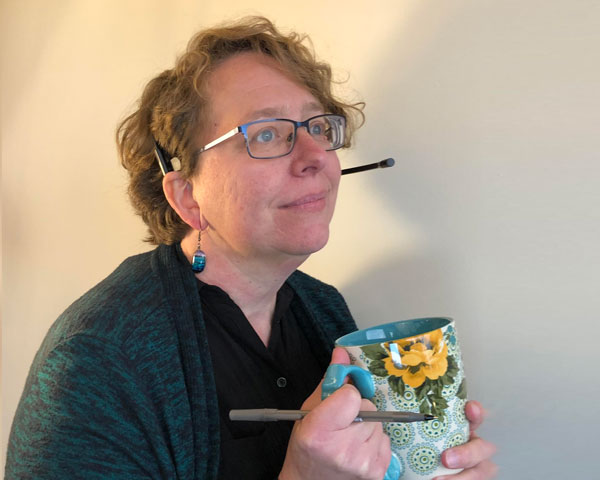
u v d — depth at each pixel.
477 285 1.02
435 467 0.76
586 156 0.90
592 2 0.88
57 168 1.62
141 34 1.42
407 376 0.74
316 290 1.11
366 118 1.13
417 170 1.07
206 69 0.88
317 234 0.85
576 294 0.93
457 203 1.03
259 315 1.00
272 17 1.25
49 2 1.58
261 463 0.89
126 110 1.45
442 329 0.75
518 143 0.96
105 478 0.74
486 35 0.98
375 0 1.09
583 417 0.93
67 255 1.62
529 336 0.97
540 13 0.93
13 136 1.72
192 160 0.89
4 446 1.76
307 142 0.84
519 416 0.99
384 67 1.09
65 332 0.82
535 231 0.96
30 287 1.72
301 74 0.92
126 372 0.80
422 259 1.09
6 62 1.72
